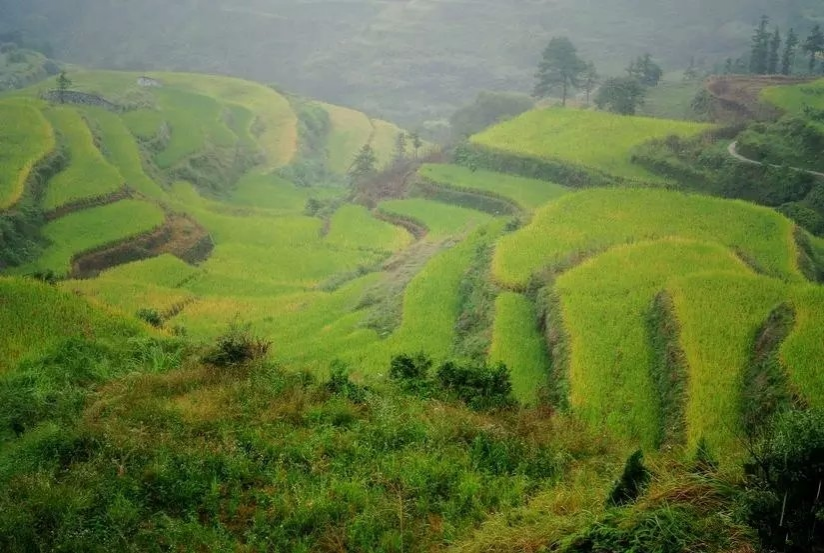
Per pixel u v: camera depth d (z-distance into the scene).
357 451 9.89
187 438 10.24
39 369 13.55
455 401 12.57
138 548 7.71
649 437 14.03
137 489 8.75
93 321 17.44
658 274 22.45
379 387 13.06
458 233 40.81
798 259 26.12
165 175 67.31
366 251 46.66
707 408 13.88
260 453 9.87
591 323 19.23
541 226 30.12
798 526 5.86
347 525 8.11
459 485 8.95
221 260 45.66
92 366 14.19
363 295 33.16
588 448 10.68
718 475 7.07
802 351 14.19
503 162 56.34
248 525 8.41
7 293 18.28
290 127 97.44
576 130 59.09
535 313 22.27
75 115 65.00
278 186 78.25
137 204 49.16
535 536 6.97
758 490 6.41
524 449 10.34
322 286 40.22
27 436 10.56
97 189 49.09
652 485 7.21
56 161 52.19
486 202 50.31
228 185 75.00
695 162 49.50
